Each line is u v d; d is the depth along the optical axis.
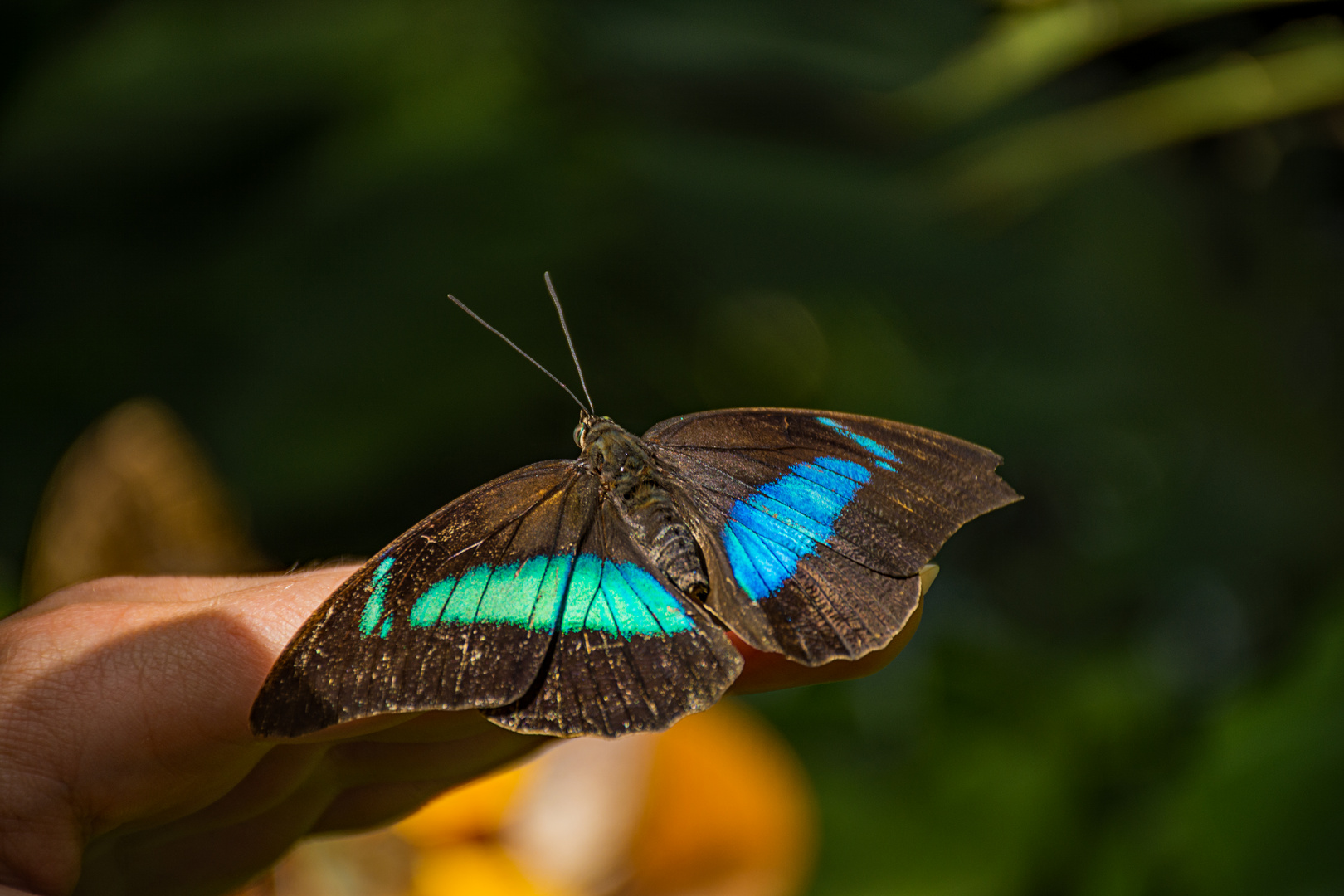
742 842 0.52
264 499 0.73
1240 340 0.65
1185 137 0.52
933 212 0.62
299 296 0.76
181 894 0.46
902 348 0.85
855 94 0.60
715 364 0.85
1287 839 0.53
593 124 0.73
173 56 0.86
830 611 0.47
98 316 0.80
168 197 0.83
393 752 0.46
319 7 0.86
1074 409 0.70
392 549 0.46
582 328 0.75
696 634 0.46
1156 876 0.54
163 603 0.45
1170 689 0.60
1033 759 0.57
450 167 0.75
